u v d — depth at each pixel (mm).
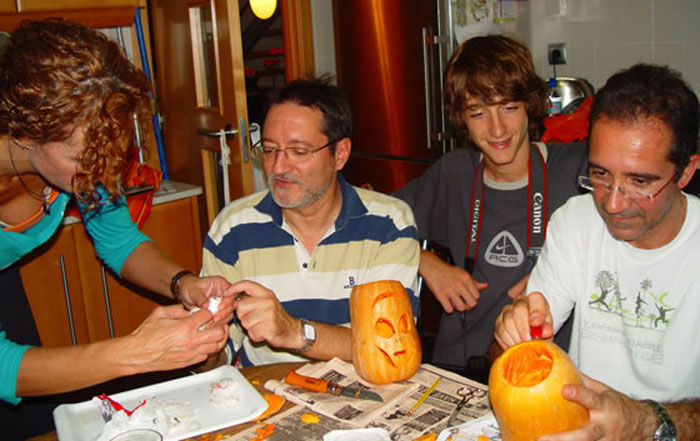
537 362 996
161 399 1236
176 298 1579
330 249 1596
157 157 3139
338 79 3992
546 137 2912
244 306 1311
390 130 3688
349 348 1374
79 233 2611
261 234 1607
